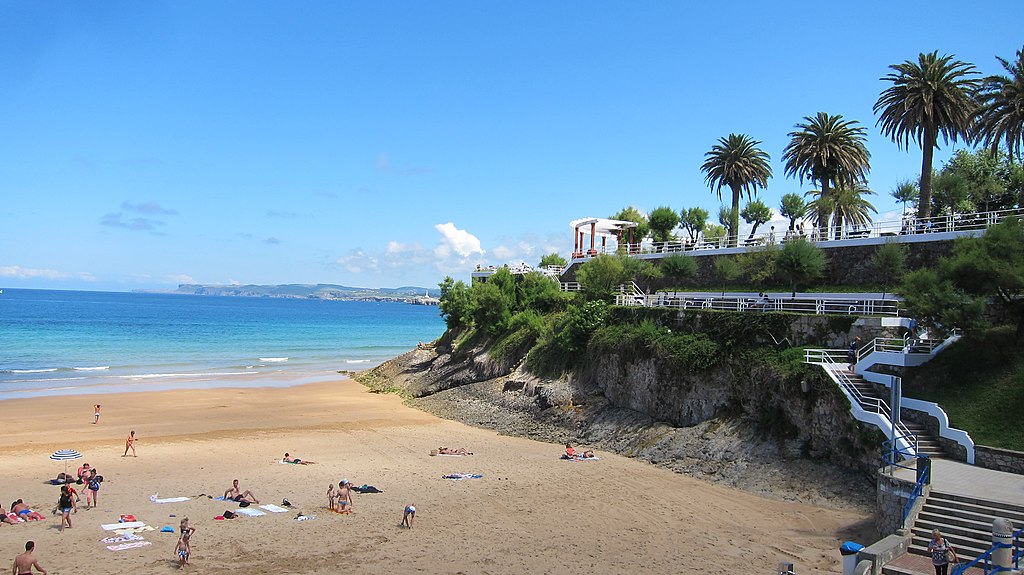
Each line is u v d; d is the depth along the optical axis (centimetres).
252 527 2583
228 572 2095
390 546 2381
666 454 3938
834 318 3778
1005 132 4381
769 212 8356
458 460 3922
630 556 2341
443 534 2533
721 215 8562
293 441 4456
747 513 2941
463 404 5872
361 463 3812
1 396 6019
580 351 5344
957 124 4834
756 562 2300
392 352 11925
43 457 3791
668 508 2992
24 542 2339
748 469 3497
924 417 3053
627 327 4944
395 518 2733
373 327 19788
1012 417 2844
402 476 3503
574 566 2225
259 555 2261
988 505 2202
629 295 5953
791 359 3716
